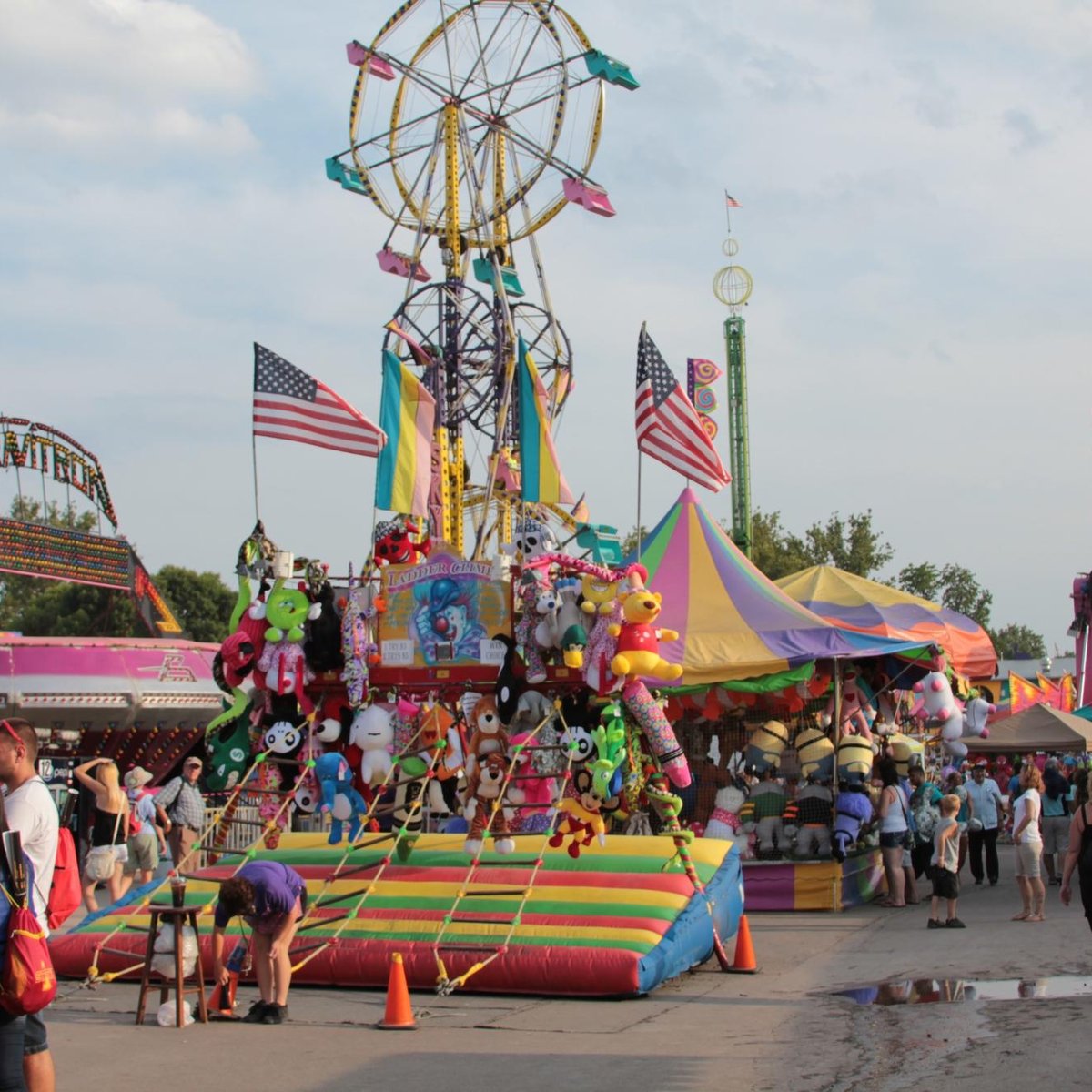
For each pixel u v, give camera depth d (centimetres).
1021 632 11788
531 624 1378
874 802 1980
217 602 6450
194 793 1703
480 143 3594
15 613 6881
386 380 1766
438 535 3250
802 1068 840
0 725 687
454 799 1438
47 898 677
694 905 1250
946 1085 769
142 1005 1035
